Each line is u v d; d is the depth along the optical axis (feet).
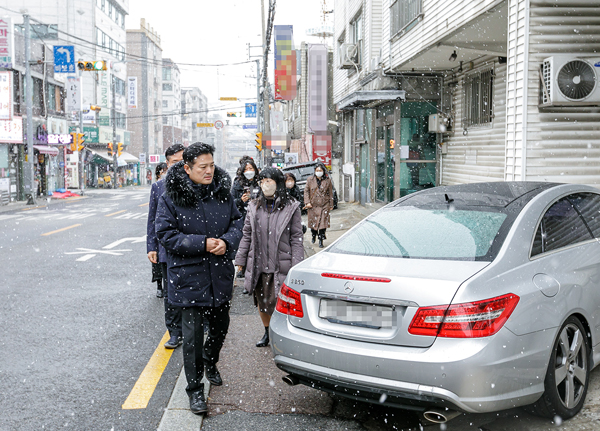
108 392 12.94
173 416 11.55
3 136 90.07
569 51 22.30
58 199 104.63
